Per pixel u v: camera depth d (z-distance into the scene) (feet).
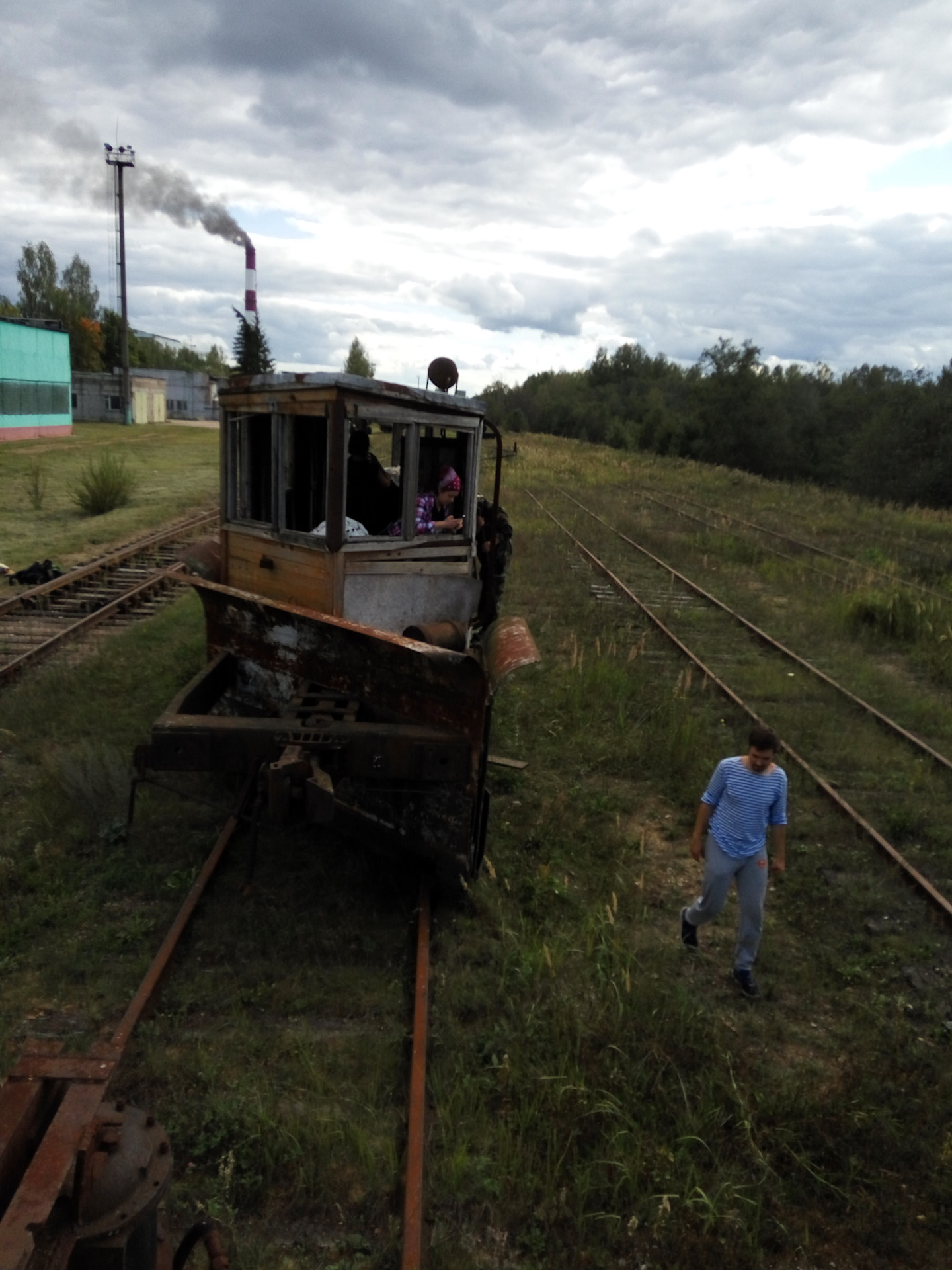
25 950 15.74
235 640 21.75
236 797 21.43
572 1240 10.96
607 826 21.76
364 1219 10.98
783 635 40.42
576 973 15.85
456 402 20.40
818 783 24.06
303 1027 13.97
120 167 180.96
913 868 20.18
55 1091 7.24
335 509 17.93
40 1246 6.28
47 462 99.25
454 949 16.17
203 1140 11.72
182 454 122.62
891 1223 11.41
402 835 17.95
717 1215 11.22
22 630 34.83
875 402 179.63
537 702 29.63
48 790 20.94
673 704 28.60
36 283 280.72
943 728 29.55
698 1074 13.66
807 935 17.95
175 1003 14.42
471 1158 11.70
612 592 48.32
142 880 17.75
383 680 17.97
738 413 176.65
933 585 51.57
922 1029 15.33
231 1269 10.15
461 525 21.93
